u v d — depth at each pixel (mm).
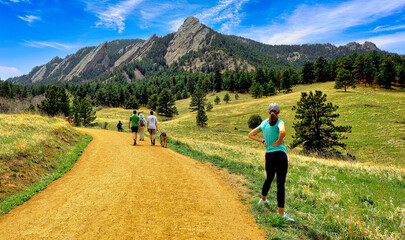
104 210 3516
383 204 4293
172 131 60125
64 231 2848
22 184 4949
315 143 29453
